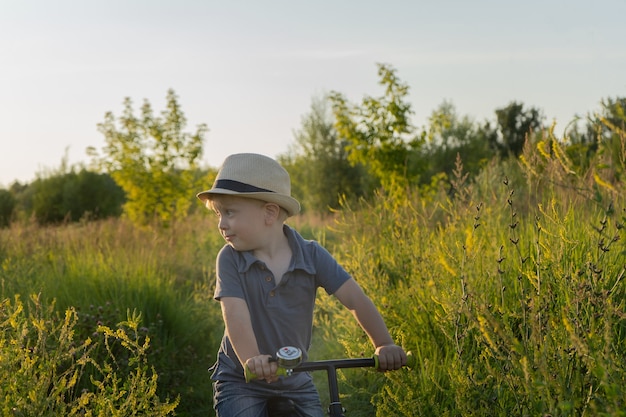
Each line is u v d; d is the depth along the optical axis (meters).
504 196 6.95
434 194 16.70
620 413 2.45
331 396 3.01
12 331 4.26
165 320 7.02
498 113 35.03
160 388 5.95
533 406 3.18
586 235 4.85
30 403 3.50
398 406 4.26
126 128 19.44
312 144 38.06
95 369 5.50
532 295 3.72
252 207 3.36
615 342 3.95
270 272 3.39
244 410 3.31
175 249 12.72
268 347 3.40
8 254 10.59
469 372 3.67
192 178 20.08
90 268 8.27
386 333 3.44
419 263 5.69
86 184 29.27
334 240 11.86
